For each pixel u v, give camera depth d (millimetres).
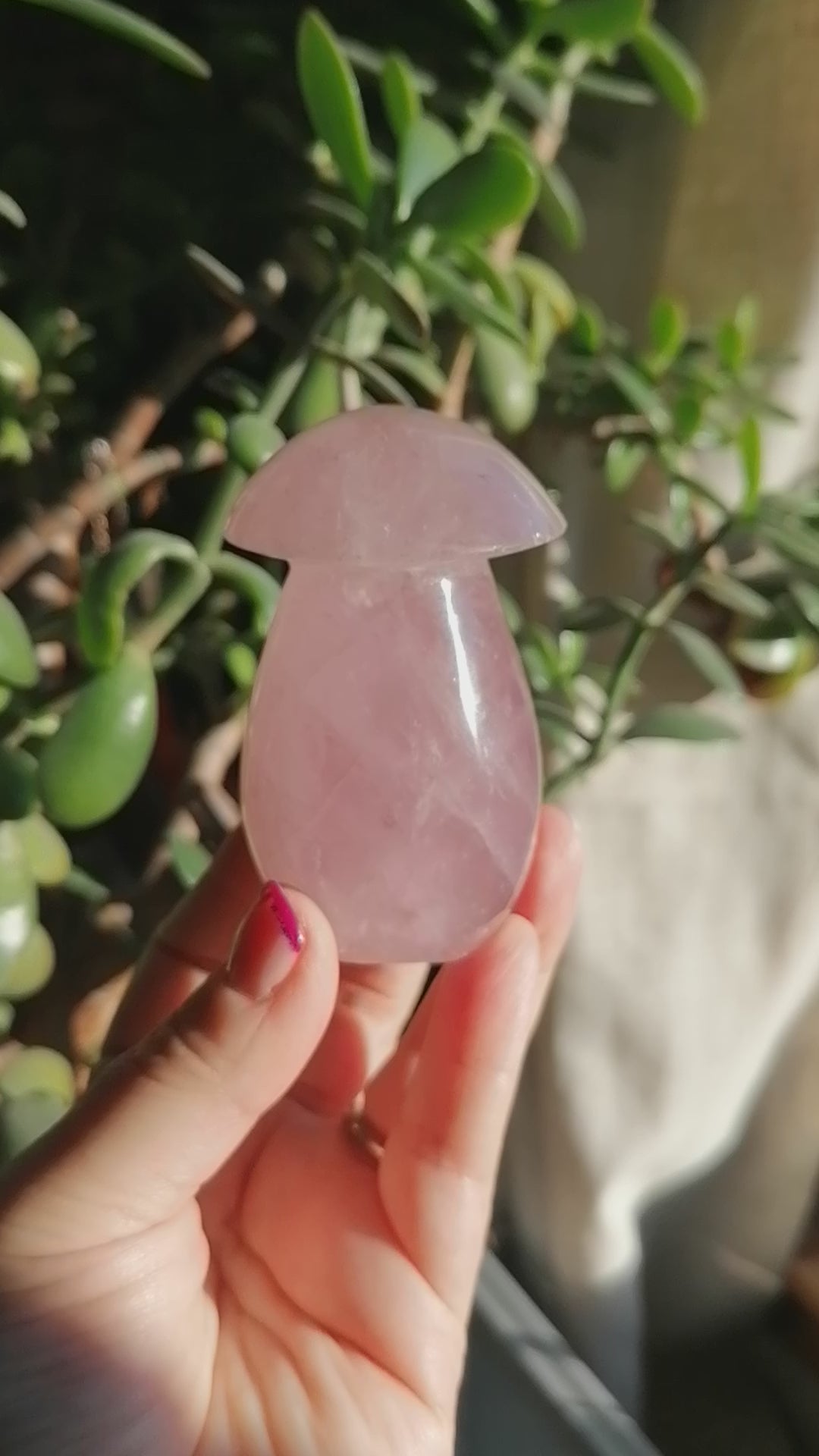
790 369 285
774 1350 377
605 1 233
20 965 207
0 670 200
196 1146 171
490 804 169
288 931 160
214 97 273
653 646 309
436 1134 214
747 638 288
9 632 203
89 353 267
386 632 166
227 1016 163
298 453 162
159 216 270
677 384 282
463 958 204
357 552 154
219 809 245
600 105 295
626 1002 325
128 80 274
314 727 167
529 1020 216
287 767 169
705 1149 352
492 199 207
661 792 312
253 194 271
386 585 167
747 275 284
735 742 283
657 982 324
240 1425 189
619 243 301
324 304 242
